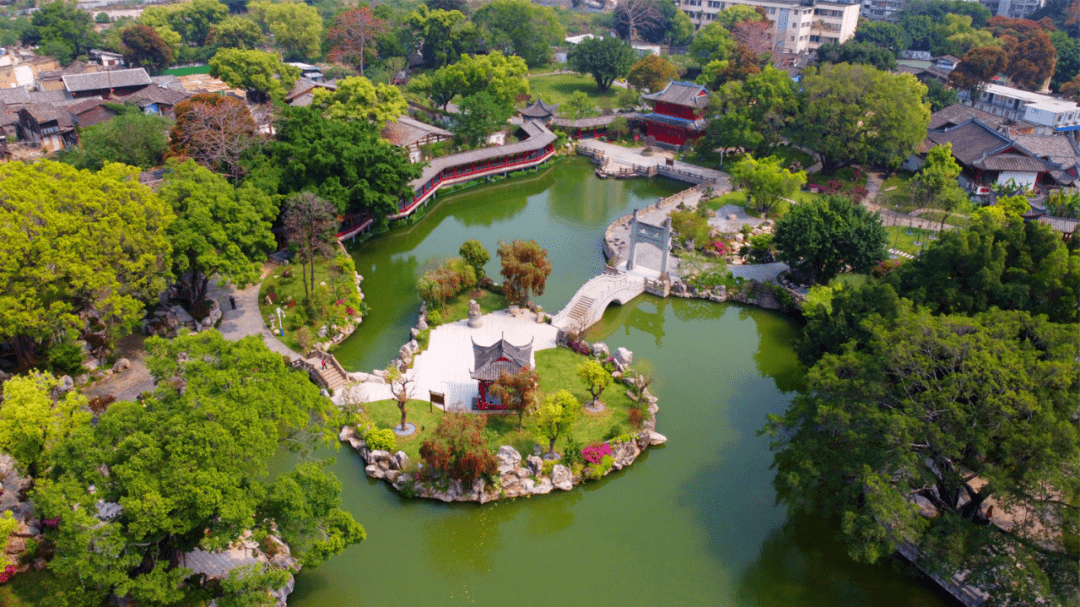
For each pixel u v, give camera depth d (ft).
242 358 135.44
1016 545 130.21
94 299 187.11
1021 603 128.77
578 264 302.45
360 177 296.71
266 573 126.11
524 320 245.86
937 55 622.13
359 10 586.86
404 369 213.66
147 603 118.42
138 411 123.13
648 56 515.09
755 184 339.77
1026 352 142.72
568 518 170.91
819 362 162.61
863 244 252.42
